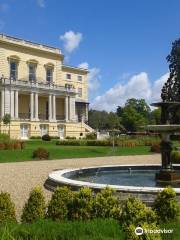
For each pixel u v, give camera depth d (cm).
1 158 3284
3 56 7344
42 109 7850
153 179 1780
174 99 6619
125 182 1691
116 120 10694
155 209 881
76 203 898
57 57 8381
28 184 1791
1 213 895
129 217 777
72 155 3775
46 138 6347
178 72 6788
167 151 1695
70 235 711
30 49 7806
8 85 6738
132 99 12481
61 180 1529
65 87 7762
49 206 922
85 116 9662
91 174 1992
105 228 736
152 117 11969
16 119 6719
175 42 6912
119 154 4066
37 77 7969
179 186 1578
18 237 698
